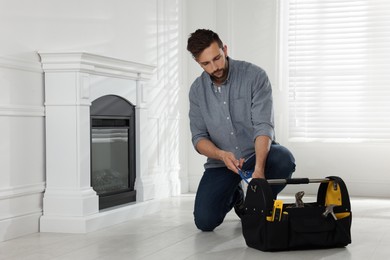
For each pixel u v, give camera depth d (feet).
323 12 17.57
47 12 11.68
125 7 14.60
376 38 17.15
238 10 18.10
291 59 17.85
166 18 16.79
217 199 10.67
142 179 13.75
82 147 11.35
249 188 9.16
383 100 17.08
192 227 11.42
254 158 10.71
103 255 8.95
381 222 11.89
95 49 13.30
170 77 17.02
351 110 17.35
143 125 13.99
